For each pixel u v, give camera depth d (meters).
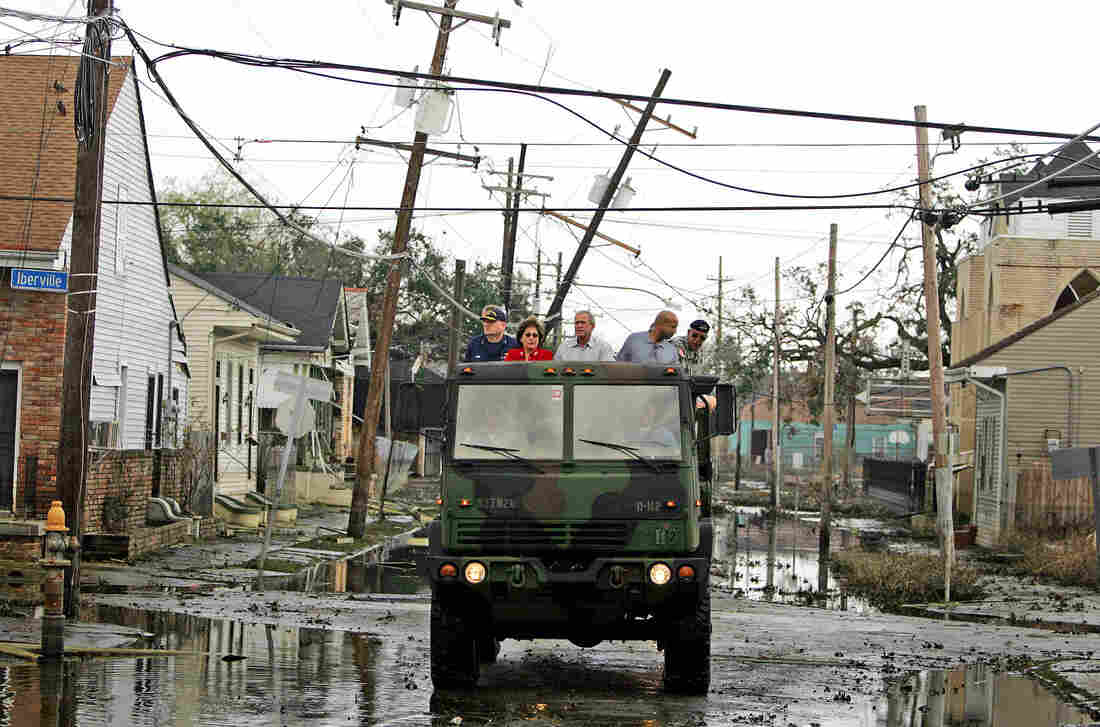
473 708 16.19
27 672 17.59
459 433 17.09
